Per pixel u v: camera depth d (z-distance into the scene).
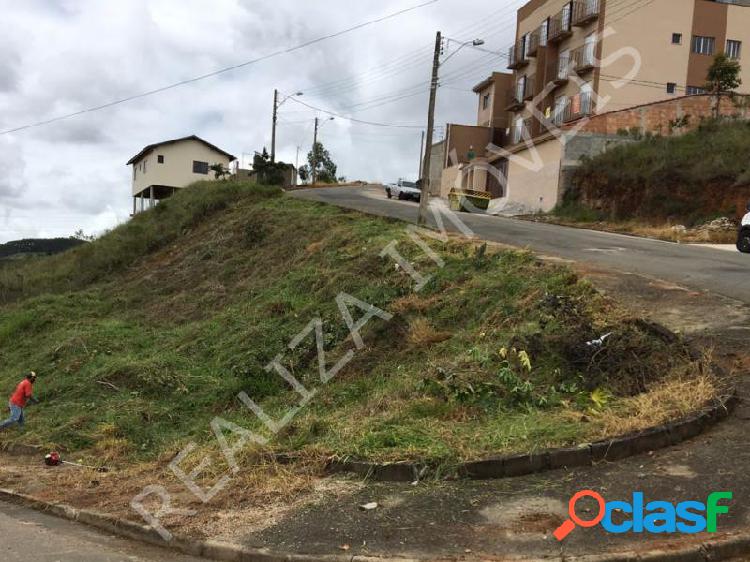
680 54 29.25
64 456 8.78
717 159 23.19
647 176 24.50
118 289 19.81
